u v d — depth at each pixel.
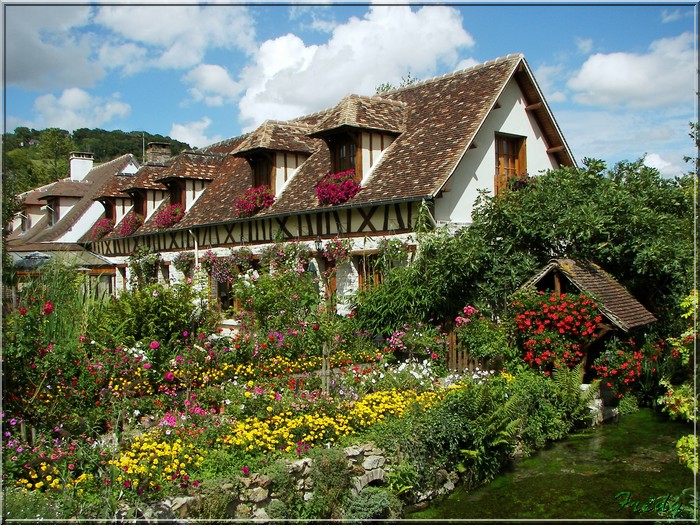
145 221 23.53
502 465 8.46
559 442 9.43
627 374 10.34
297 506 6.58
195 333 10.88
